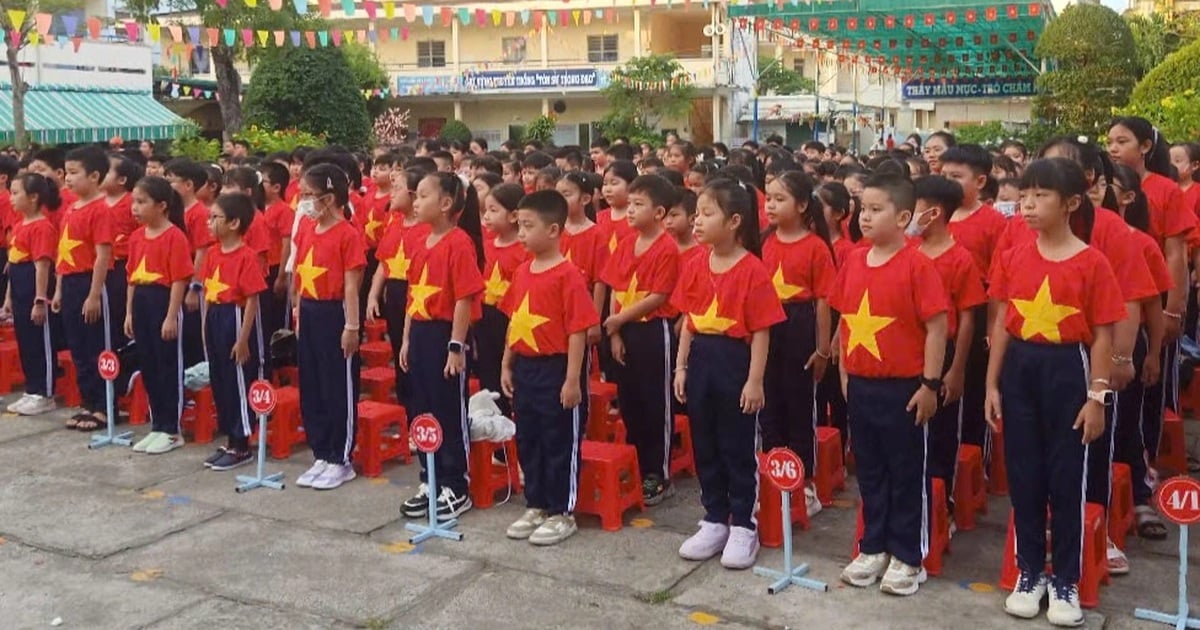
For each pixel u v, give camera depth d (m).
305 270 5.70
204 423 6.53
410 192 6.27
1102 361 3.86
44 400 7.29
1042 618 4.03
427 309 5.18
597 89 30.55
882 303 4.18
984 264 5.26
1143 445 5.04
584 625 4.05
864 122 32.19
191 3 21.58
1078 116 18.44
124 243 6.84
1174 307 5.25
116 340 6.92
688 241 5.43
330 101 25.33
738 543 4.59
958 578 4.44
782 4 18.42
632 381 5.47
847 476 5.87
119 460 6.22
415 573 4.57
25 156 10.23
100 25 12.53
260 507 5.42
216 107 30.38
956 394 4.61
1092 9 18.59
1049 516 4.25
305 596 4.35
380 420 5.91
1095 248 3.93
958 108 28.81
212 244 6.42
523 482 5.32
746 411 4.52
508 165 8.90
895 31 21.55
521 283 4.94
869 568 4.35
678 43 32.69
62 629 4.08
